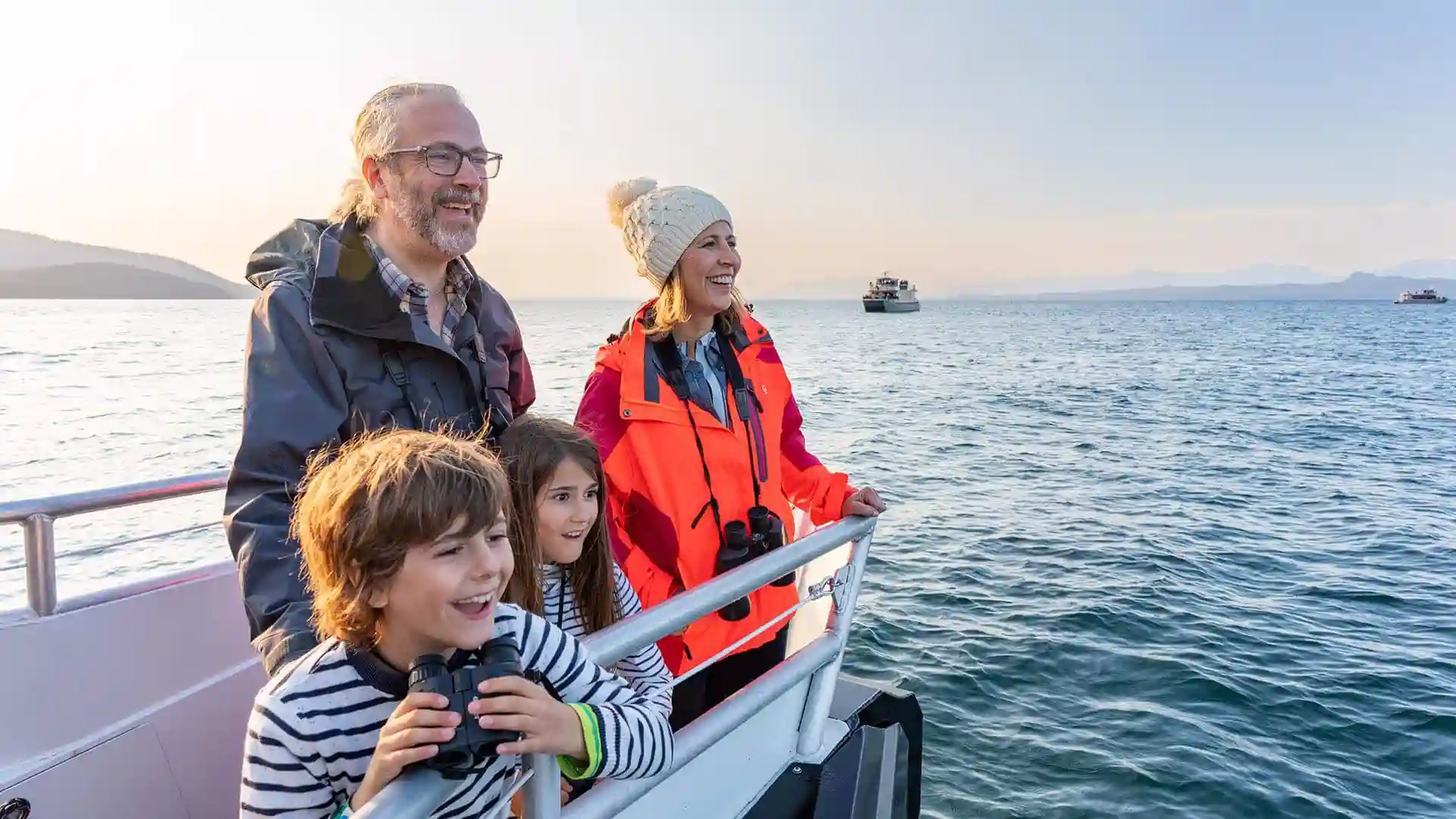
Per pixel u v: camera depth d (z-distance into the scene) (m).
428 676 1.01
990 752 6.24
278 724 1.12
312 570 1.17
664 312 2.40
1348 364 49.09
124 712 1.98
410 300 1.76
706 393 2.45
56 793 1.82
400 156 1.74
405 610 1.11
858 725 2.64
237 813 2.15
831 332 93.00
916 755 2.78
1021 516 12.92
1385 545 11.52
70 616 1.90
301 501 1.24
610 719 1.23
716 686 2.46
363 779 1.11
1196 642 8.03
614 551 2.39
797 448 2.74
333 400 1.64
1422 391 33.84
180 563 7.57
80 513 1.92
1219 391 33.31
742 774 2.13
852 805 2.21
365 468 1.11
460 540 1.09
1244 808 5.57
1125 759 6.10
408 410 1.72
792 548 1.89
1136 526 12.36
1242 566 10.52
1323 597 9.39
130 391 23.69
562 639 1.35
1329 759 6.12
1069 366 46.44
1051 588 9.44
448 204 1.78
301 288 1.65
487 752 1.01
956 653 7.79
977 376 39.69
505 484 1.18
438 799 0.95
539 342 56.31
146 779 1.98
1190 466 17.34
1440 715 6.68
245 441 1.53
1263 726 6.55
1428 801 5.65
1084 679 7.34
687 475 2.35
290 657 1.29
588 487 1.97
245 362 1.60
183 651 2.08
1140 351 61.19
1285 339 80.12
